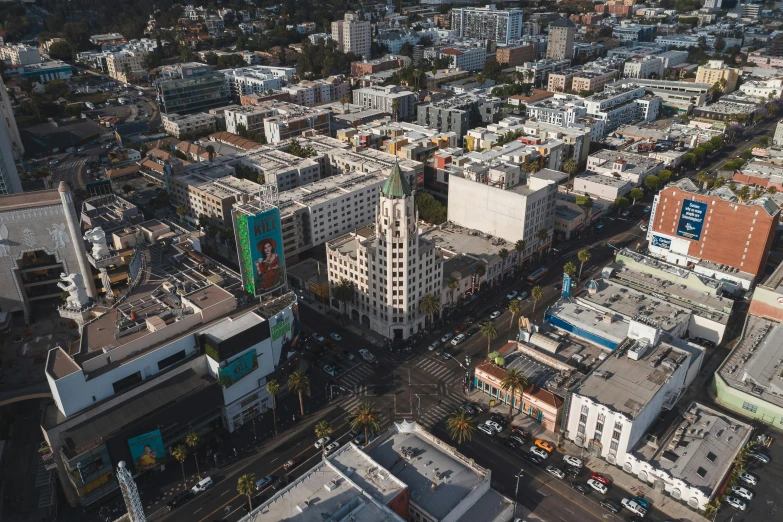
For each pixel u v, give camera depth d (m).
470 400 189.50
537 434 175.88
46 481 161.62
